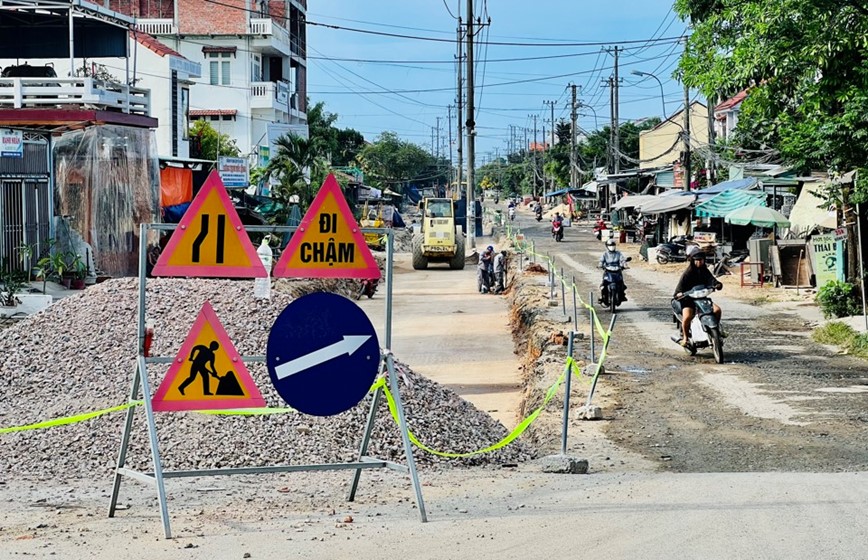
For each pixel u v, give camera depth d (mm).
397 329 26797
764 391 14266
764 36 16625
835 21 16016
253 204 40781
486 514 7160
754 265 30891
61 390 11570
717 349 16844
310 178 43875
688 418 12609
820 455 10445
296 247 7109
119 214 28734
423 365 21031
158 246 30234
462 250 49094
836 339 18781
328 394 6941
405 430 7078
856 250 22031
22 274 24453
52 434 10320
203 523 6926
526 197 139250
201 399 6875
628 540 6156
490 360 21609
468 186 57781
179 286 14531
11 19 30656
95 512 7492
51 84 28688
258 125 57781
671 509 7164
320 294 6953
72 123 27531
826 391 14156
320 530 6562
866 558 5656
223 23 56844
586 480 8914
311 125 73375
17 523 6996
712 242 37875
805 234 31469
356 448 10203
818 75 19422
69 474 9516
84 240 28031
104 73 30750
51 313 13633
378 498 8109
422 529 6559
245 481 9109
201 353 6895
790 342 19125
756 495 7730
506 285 37656
